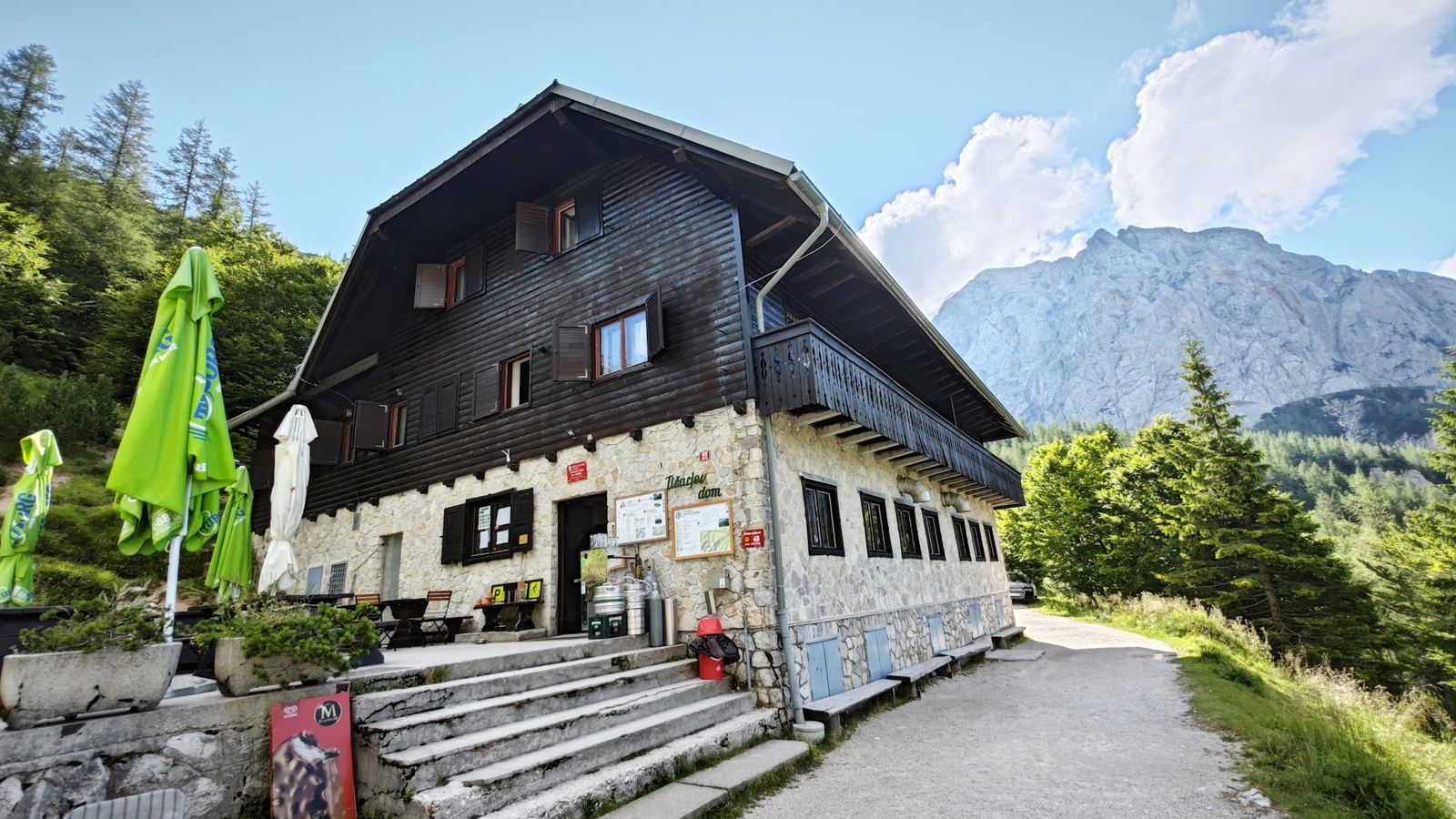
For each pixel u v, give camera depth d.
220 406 4.94
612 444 9.09
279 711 4.21
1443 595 23.17
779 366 7.79
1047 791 4.90
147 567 14.97
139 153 43.69
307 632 4.50
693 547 7.90
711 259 8.84
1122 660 11.72
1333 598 23.20
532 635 8.96
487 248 12.09
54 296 23.83
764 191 8.71
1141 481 31.23
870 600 9.56
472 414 11.18
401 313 13.45
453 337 12.16
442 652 7.21
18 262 23.42
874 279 10.58
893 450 10.68
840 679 8.12
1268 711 7.20
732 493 7.77
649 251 9.59
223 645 4.29
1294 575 23.94
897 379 14.56
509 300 11.35
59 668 3.50
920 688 9.60
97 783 3.53
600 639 7.36
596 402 9.44
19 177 31.11
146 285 24.58
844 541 9.16
